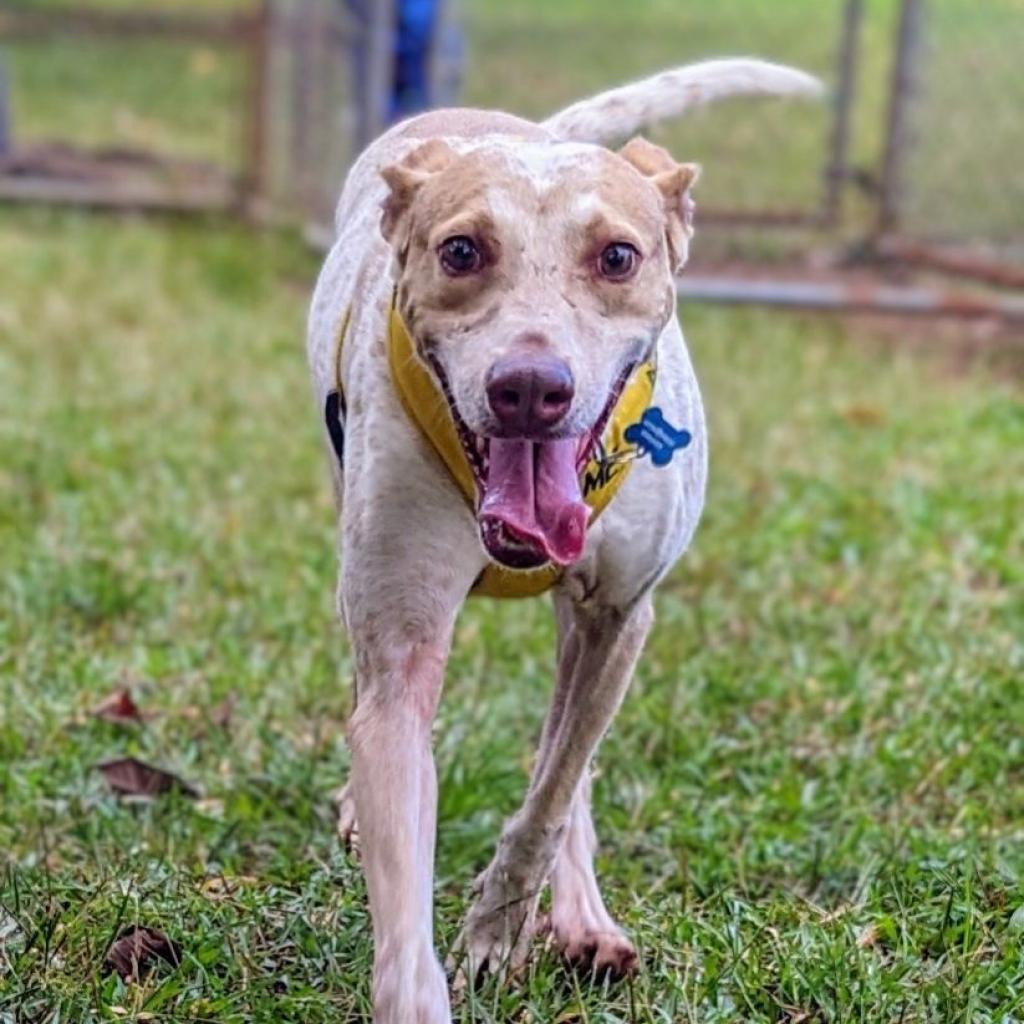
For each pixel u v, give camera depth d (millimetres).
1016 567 8242
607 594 4746
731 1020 4711
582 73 18281
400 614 4414
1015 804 6113
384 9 12852
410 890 4262
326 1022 4672
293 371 11250
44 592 7617
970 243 14141
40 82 21125
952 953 5000
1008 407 10891
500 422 3986
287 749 6371
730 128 16344
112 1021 4586
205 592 7789
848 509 9070
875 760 6328
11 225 15086
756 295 12461
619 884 5633
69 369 11094
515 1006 4746
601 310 4242
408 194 4438
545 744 5117
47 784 6047
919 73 14109
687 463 4719
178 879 5336
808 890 5578
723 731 6648
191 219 15695
